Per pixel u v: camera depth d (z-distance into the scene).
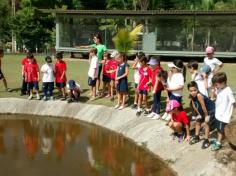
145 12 23.56
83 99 13.46
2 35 36.59
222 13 22.48
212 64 10.23
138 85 11.34
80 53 25.58
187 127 9.05
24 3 37.22
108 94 13.50
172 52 23.64
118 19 26.20
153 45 23.92
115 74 12.62
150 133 10.30
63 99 13.52
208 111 8.47
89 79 13.34
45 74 13.36
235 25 22.72
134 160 9.21
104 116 12.16
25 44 34.09
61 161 9.13
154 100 10.95
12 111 13.23
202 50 23.36
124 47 19.55
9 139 10.70
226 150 8.05
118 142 10.48
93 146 10.17
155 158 9.30
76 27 24.91
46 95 13.55
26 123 12.25
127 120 11.43
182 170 8.36
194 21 23.27
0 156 9.41
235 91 13.20
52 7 37.56
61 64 13.45
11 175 8.30
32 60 13.48
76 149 9.95
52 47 34.22
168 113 9.82
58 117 12.89
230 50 22.98
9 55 26.84
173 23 23.56
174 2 35.09
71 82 13.23
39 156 9.44
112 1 34.69
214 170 7.70
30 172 8.47
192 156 8.46
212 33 23.14
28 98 13.64
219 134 8.10
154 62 11.14
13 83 15.73
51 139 10.73
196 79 9.64
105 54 13.31
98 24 24.80
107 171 8.57
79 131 11.47
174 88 9.70
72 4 38.16
